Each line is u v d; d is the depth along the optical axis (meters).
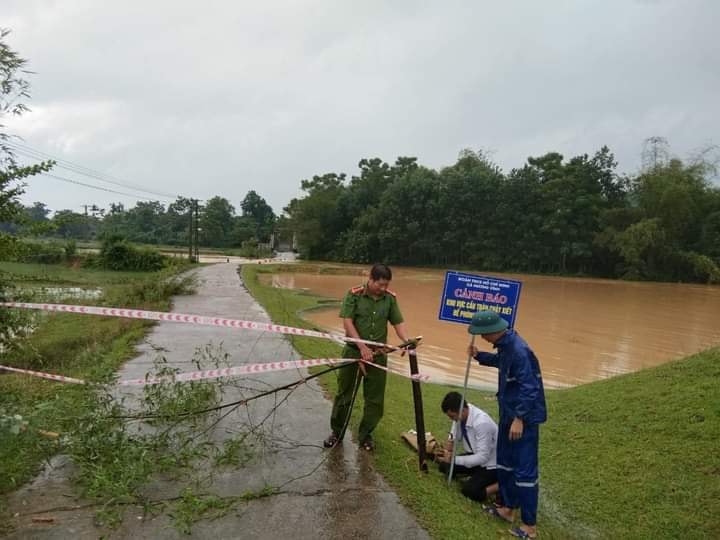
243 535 3.29
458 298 4.37
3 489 3.64
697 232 45.22
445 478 4.57
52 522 3.29
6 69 5.92
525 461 3.77
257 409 5.78
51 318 12.84
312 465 4.39
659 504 4.62
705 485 4.75
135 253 39.22
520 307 24.70
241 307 16.17
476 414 4.60
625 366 12.84
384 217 59.44
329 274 42.41
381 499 3.89
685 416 5.95
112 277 30.53
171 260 36.94
